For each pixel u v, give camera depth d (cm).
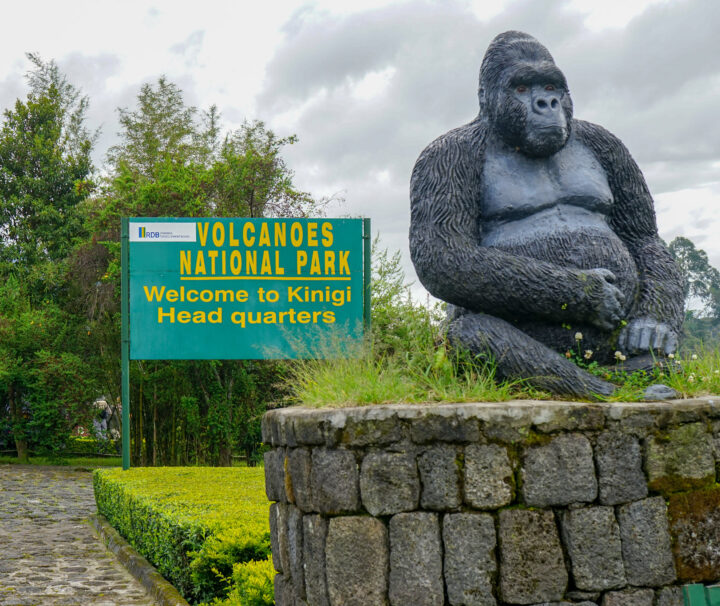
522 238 425
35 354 1923
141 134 2266
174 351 1242
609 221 457
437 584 327
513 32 453
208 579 568
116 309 1892
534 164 439
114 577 748
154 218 1249
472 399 363
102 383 1950
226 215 1723
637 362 409
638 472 331
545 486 327
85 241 2269
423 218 429
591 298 402
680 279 444
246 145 1892
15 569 781
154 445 1747
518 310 413
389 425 336
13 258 2372
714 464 339
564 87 439
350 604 337
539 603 323
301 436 358
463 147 440
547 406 331
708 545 334
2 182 2430
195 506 739
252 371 1745
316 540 350
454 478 329
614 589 326
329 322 1177
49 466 1938
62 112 2567
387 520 336
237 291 1248
